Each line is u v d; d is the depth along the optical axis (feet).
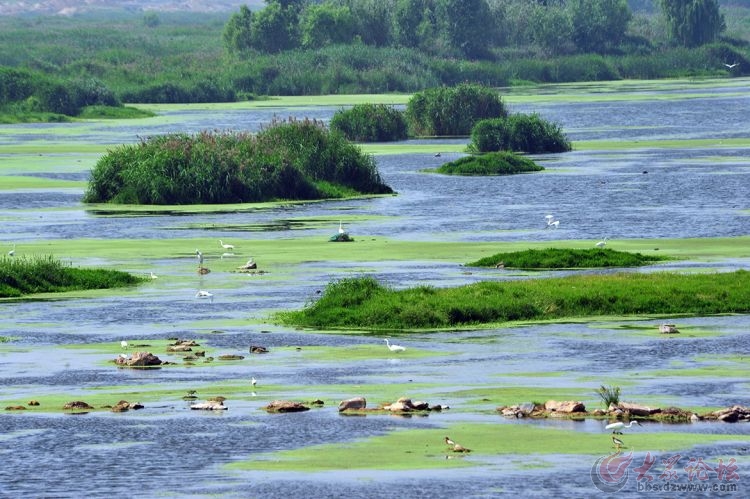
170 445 280.92
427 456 270.05
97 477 258.78
